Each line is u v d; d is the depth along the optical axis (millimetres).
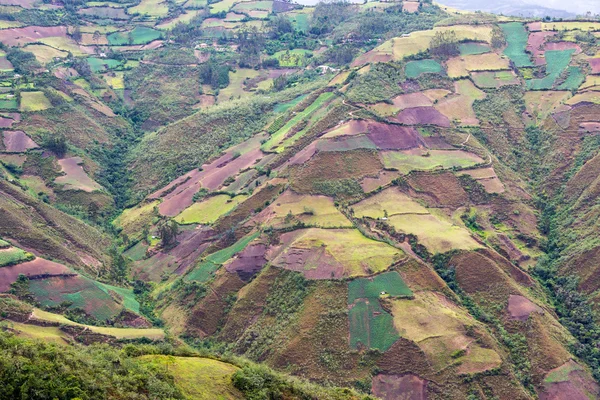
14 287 120062
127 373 71062
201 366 81875
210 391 76625
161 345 92750
